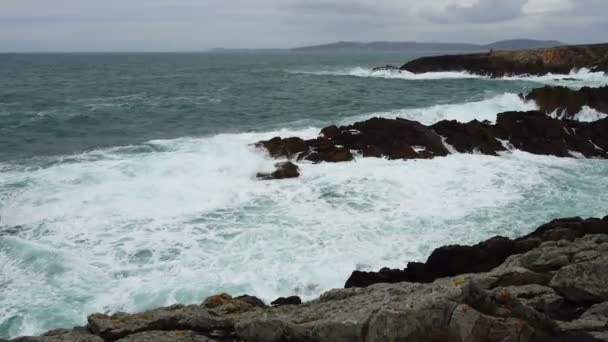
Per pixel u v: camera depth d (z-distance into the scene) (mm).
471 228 12523
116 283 10078
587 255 8250
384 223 12828
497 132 21266
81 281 10141
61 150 20078
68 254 11133
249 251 11367
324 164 17688
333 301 7523
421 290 6688
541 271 8195
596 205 14188
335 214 13414
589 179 16797
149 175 16031
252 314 7457
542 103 28828
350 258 11062
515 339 5340
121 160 17391
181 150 18844
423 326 5512
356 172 16766
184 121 27406
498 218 13172
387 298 6777
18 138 22453
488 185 15797
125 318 7438
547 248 8781
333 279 10258
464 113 26734
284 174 16219
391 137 19516
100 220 12836
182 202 14062
